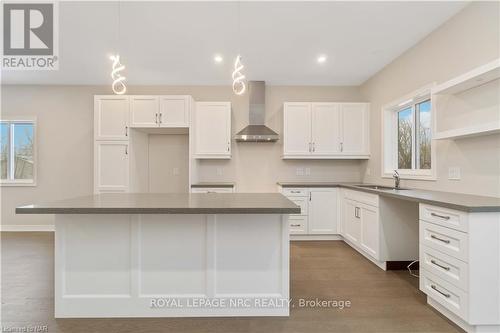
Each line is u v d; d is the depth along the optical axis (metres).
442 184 2.82
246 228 2.09
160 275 2.09
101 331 1.90
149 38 3.12
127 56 3.61
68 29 2.92
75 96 4.81
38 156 4.81
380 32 2.99
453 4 2.47
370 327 1.94
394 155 4.03
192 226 2.09
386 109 4.02
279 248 2.10
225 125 4.53
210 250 2.07
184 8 2.55
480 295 1.78
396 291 2.50
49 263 3.19
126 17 2.69
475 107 2.36
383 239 3.02
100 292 2.07
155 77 4.42
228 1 2.44
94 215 2.06
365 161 4.68
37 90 4.79
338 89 4.92
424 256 2.23
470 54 2.46
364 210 3.38
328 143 4.52
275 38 3.14
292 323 2.00
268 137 4.39
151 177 4.98
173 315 2.09
